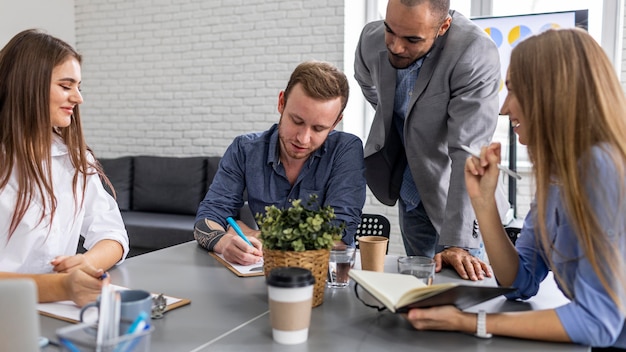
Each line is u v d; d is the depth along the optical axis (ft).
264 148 5.58
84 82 16.88
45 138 4.28
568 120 3.01
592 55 3.06
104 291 2.33
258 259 4.66
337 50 13.47
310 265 3.50
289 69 14.07
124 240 4.77
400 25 5.10
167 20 15.46
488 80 5.79
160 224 12.96
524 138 3.36
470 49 5.70
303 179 5.47
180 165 14.67
